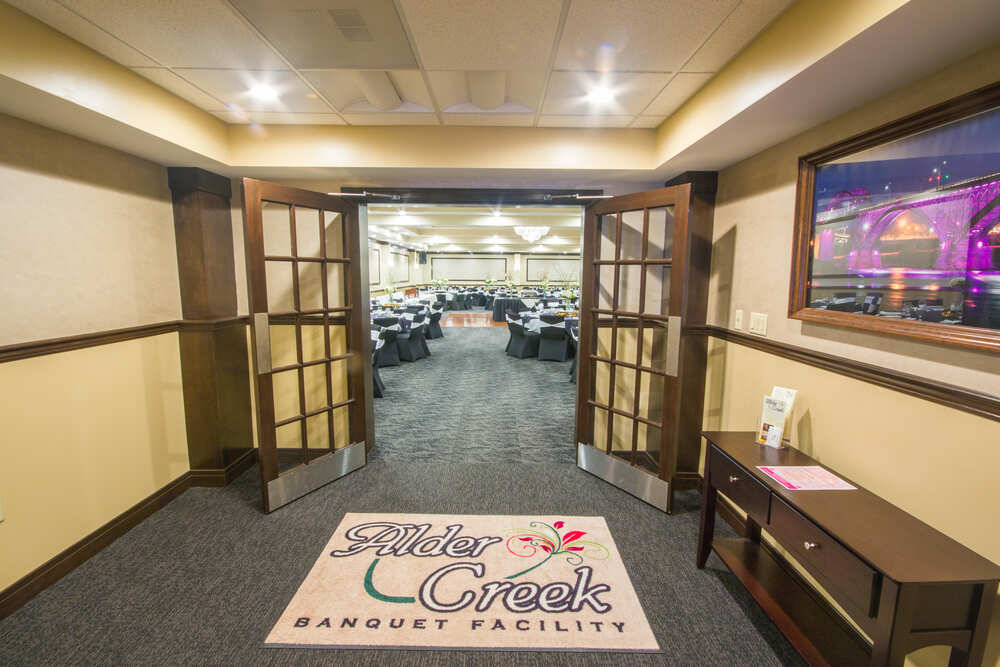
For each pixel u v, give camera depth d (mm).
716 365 2697
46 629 1662
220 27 1564
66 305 2000
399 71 1915
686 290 2480
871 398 1537
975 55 1222
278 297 3104
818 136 1814
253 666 1513
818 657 1403
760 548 1979
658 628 1692
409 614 1739
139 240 2400
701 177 2645
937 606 1054
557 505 2580
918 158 1325
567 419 4102
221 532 2293
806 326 1879
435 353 7242
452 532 2297
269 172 2752
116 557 2088
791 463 1672
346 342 3055
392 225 9008
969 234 1179
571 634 1655
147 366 2461
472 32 1596
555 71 1888
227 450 2865
